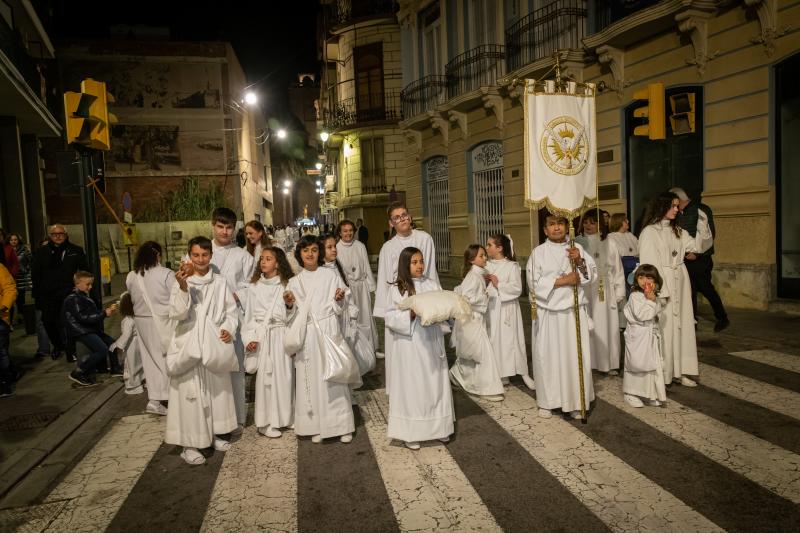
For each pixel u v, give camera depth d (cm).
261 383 485
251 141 3859
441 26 1759
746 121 909
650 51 1065
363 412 538
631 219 1145
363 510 347
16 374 688
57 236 793
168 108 2945
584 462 398
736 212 924
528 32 1360
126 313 612
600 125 1191
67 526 345
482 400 550
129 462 439
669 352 526
